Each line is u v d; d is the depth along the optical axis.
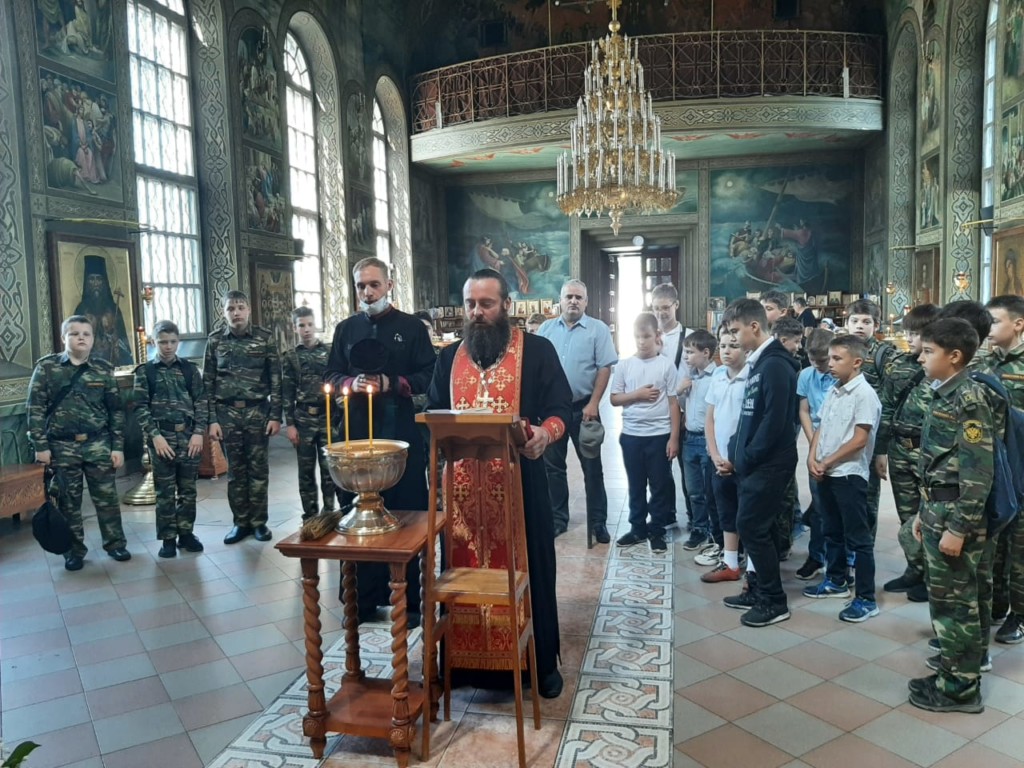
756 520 4.06
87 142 8.61
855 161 18.88
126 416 9.29
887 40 16.58
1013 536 3.71
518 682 2.77
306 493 6.11
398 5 18.41
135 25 10.03
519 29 19.42
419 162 19.05
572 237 20.47
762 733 3.05
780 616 4.15
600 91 10.60
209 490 7.87
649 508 5.79
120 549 5.54
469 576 3.01
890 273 16.38
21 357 7.63
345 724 2.92
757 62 17.06
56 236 8.06
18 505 6.23
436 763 2.88
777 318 5.99
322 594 4.78
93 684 3.61
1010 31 11.13
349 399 4.29
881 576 4.84
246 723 3.23
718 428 4.59
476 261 21.08
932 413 3.25
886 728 3.07
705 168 19.66
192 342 11.04
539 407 3.45
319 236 15.41
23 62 7.73
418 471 4.30
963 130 13.28
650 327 5.38
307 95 14.98
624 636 4.00
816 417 5.07
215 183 11.32
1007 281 11.20
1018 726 3.07
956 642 3.15
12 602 4.70
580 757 2.90
